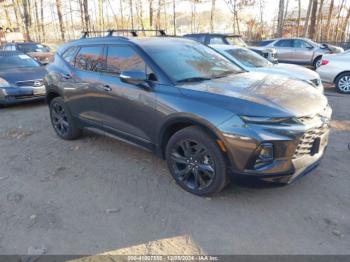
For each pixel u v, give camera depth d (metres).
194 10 29.03
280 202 3.42
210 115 3.18
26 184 3.96
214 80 3.80
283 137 2.98
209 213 3.25
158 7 25.86
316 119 3.23
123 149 5.02
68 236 2.95
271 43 15.90
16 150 5.15
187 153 3.52
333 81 9.65
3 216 3.29
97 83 4.46
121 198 3.57
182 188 3.71
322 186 3.72
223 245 2.80
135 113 3.97
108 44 4.45
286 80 3.97
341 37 25.89
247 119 3.02
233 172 3.18
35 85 8.10
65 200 3.56
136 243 2.85
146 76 3.83
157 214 3.26
